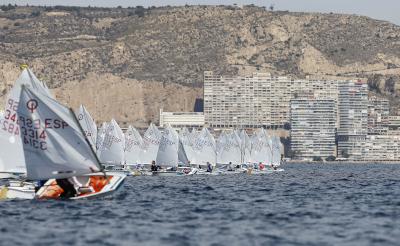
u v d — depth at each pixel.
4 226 180.62
